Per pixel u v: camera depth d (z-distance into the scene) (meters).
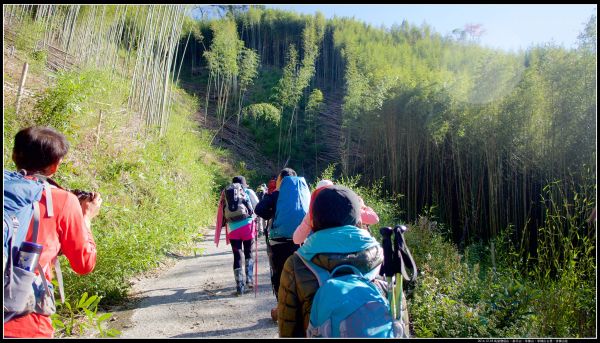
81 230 2.05
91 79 8.09
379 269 1.97
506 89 13.77
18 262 1.80
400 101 19.45
